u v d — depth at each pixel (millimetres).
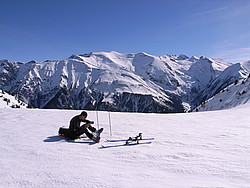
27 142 5977
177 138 6621
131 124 9734
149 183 3279
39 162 4246
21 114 12734
